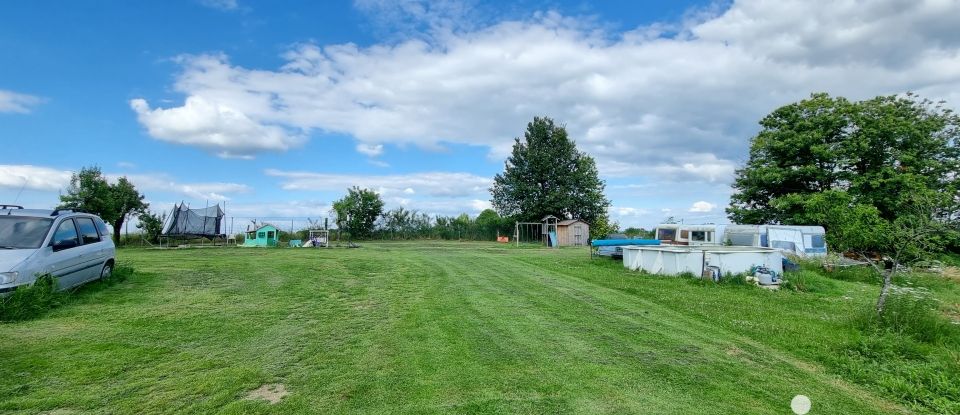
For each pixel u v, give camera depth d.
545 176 52.94
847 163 29.64
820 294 12.34
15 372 4.77
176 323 6.98
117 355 5.39
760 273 13.66
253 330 6.68
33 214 8.75
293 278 12.27
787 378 5.18
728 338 6.80
